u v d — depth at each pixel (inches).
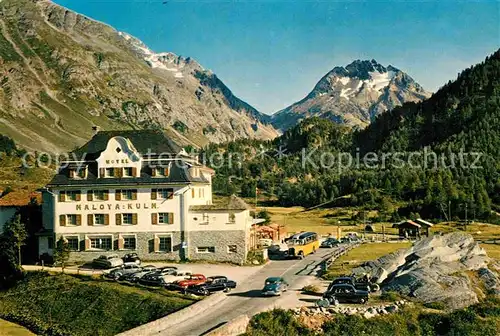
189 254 3218.5
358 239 4549.7
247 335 1907.0
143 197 3265.3
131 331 1857.8
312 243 3705.7
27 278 2940.5
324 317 2023.9
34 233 3373.5
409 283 2374.5
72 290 2674.7
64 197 3324.3
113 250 3270.2
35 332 2461.9
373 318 2042.3
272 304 2170.3
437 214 6835.6
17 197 3740.2
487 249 3565.5
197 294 2460.6
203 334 1856.5
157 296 2444.6
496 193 7544.3
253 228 3631.9
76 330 2393.0
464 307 2215.8
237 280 2704.2
